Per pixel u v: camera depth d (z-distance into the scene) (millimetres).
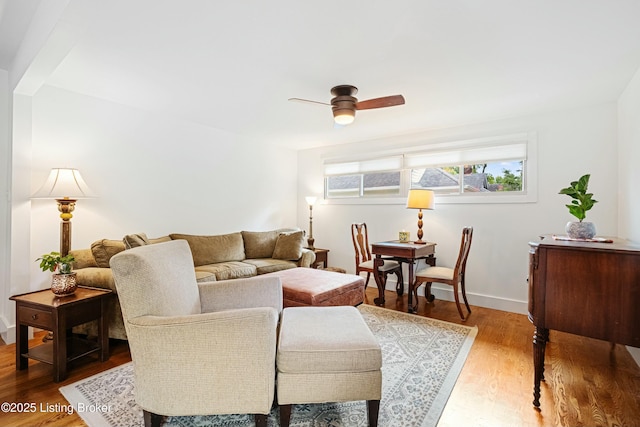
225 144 4457
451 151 4020
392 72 2457
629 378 2135
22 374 2115
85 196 2658
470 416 1724
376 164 4715
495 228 3713
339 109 2760
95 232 3189
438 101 3088
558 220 3340
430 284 3951
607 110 3086
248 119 3852
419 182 4355
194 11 1711
